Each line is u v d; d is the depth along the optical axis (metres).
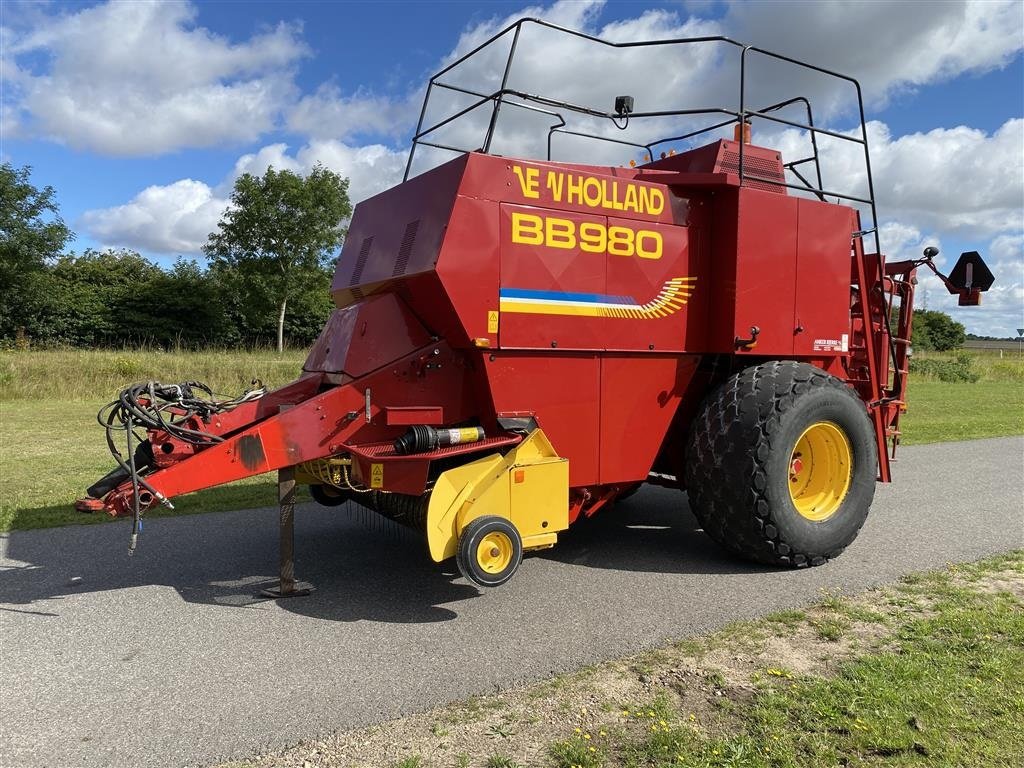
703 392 5.46
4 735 2.90
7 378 15.10
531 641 3.79
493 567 4.15
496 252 4.39
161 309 36.97
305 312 38.62
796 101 6.00
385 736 2.87
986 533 5.88
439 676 3.40
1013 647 3.58
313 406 4.33
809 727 2.85
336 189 37.41
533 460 4.39
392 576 4.86
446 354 4.62
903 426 13.09
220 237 36.94
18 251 32.31
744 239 5.07
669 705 3.07
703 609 4.24
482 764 2.66
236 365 17.75
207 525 6.12
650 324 4.98
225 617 4.14
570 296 4.66
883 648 3.61
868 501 5.31
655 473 6.05
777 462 4.82
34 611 4.21
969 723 2.85
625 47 4.90
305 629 3.97
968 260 6.04
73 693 3.24
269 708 3.10
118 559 5.16
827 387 5.08
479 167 4.35
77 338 34.72
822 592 4.50
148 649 3.71
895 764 2.60
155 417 4.23
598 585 4.70
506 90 4.66
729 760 2.63
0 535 5.69
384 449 4.31
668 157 6.15
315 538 5.76
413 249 4.54
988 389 23.48
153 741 2.85
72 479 7.61
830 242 5.53
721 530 4.98
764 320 5.19
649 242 4.95
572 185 4.66
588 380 4.81
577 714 3.01
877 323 6.07
